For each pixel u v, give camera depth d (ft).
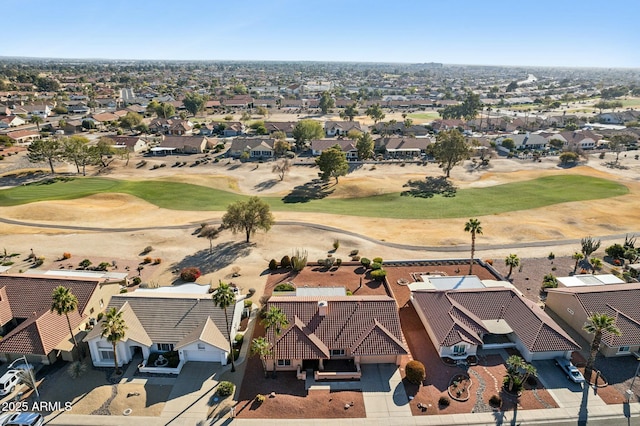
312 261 219.82
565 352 146.20
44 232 253.85
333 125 620.49
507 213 293.23
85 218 277.85
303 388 134.31
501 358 149.28
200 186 355.77
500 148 514.68
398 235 256.32
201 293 169.89
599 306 162.20
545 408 126.82
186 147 486.38
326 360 146.72
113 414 123.44
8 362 143.84
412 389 134.00
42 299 162.50
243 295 186.29
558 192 337.72
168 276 203.10
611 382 138.00
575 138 527.40
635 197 322.96
